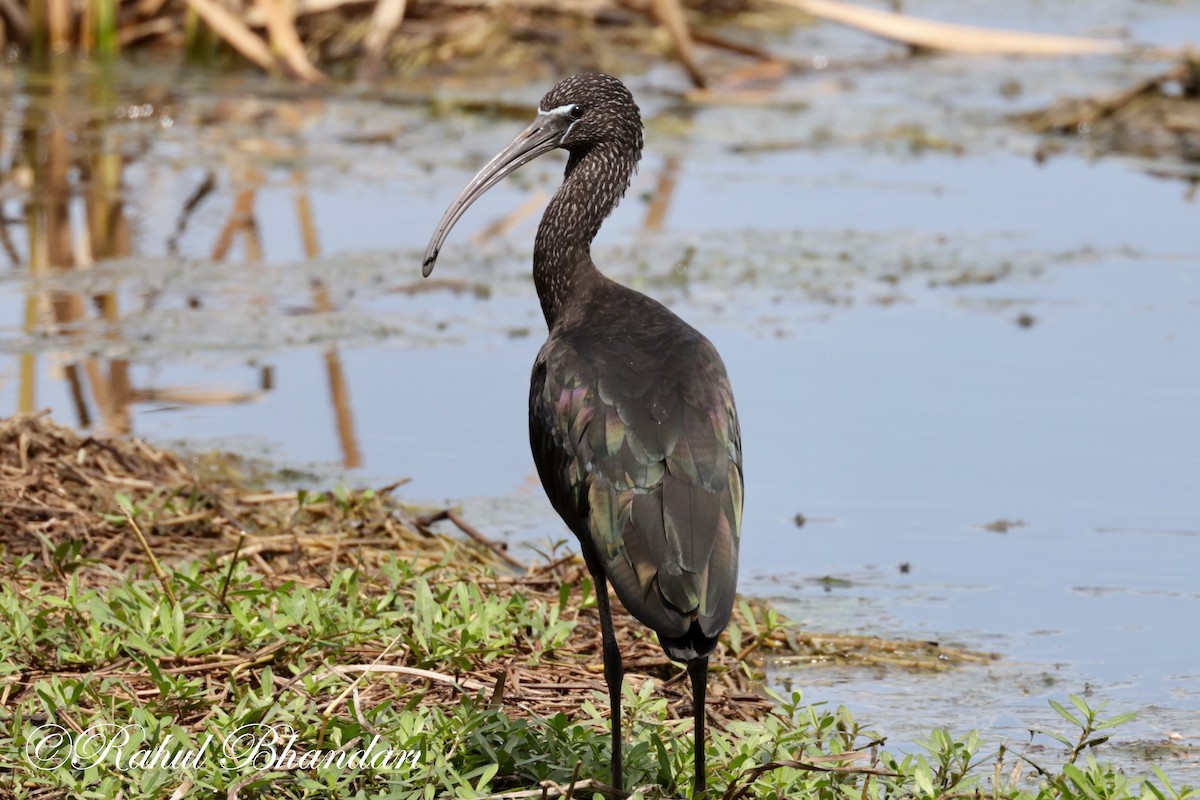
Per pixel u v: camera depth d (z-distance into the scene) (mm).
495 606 9352
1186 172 21906
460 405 14445
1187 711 9375
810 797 7672
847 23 26469
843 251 18547
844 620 10648
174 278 17531
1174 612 10742
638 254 18391
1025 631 10500
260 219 19891
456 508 12289
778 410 14148
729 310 16672
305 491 11547
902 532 11961
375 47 25734
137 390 14617
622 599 7309
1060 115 23875
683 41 25047
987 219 19891
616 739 7633
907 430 13758
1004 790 7836
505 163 9656
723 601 7121
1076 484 12695
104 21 26516
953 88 26312
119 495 10188
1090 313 16594
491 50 26375
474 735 7910
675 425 7562
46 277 17531
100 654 8758
